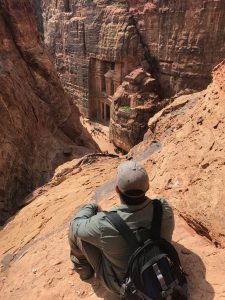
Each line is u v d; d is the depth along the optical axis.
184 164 6.04
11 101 17.02
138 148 11.93
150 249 3.21
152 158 7.76
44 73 23.08
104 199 7.43
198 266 4.32
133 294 3.29
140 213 3.42
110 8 45.25
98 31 47.28
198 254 4.52
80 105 55.38
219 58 37.47
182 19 38.41
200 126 6.51
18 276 5.94
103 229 3.43
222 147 5.45
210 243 4.74
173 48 40.31
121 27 43.97
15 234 8.73
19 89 18.58
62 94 24.98
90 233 3.56
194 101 12.37
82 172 11.62
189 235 4.97
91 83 52.38
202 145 5.95
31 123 19.12
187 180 5.66
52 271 5.52
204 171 5.41
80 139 26.61
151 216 3.45
